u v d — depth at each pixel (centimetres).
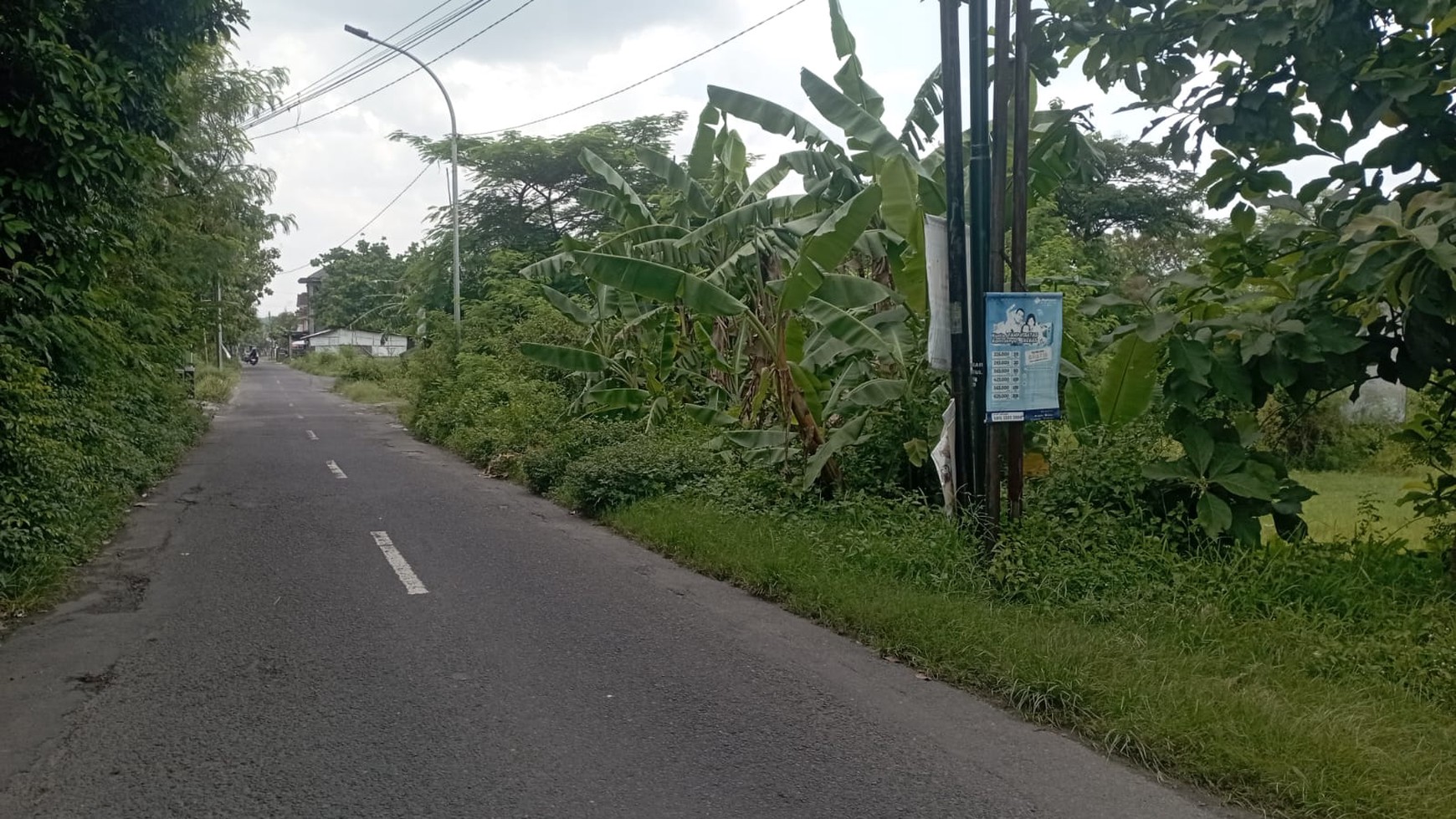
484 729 457
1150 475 724
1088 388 870
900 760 429
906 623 588
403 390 2520
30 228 768
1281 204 677
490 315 2153
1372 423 1433
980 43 662
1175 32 662
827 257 830
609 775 410
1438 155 623
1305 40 614
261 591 711
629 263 896
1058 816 379
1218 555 682
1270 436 827
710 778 408
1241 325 670
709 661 561
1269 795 393
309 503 1127
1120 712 461
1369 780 390
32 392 752
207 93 1766
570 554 854
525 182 2789
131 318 1407
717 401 1301
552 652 573
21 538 693
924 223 691
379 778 404
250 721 464
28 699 492
